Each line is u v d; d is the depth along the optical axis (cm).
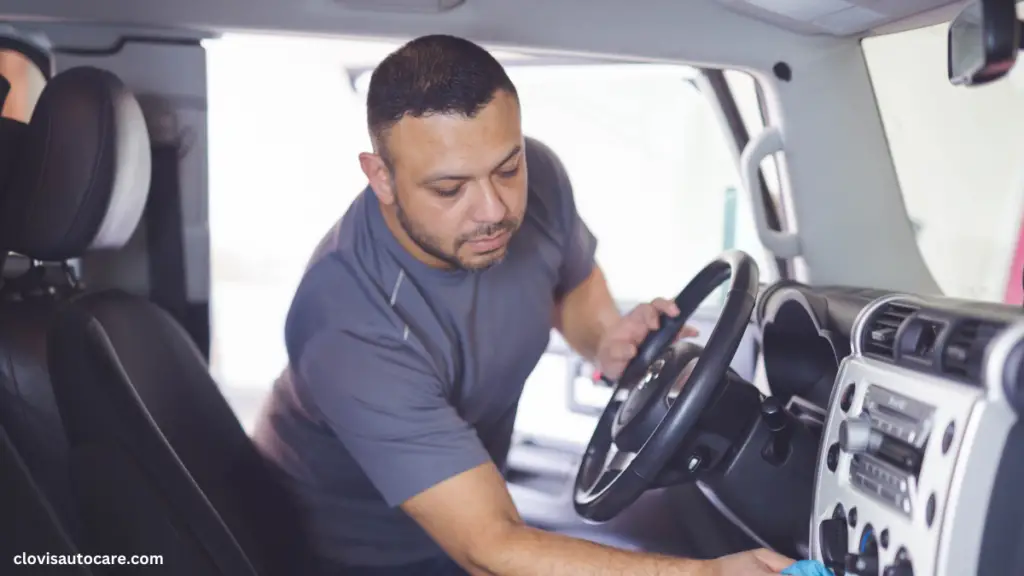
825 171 169
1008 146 185
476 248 116
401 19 149
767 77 164
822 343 145
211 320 164
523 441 203
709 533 156
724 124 181
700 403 118
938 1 138
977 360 89
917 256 174
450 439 121
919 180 185
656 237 267
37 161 126
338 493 146
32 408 123
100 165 127
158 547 113
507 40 152
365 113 117
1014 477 86
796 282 164
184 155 157
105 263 158
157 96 154
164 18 147
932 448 91
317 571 145
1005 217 190
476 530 117
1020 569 87
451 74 107
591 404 203
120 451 112
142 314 135
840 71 166
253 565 129
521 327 147
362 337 125
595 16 155
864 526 101
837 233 171
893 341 108
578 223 163
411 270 130
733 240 231
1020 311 97
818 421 140
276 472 149
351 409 123
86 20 147
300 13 147
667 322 147
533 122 266
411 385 123
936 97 180
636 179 265
